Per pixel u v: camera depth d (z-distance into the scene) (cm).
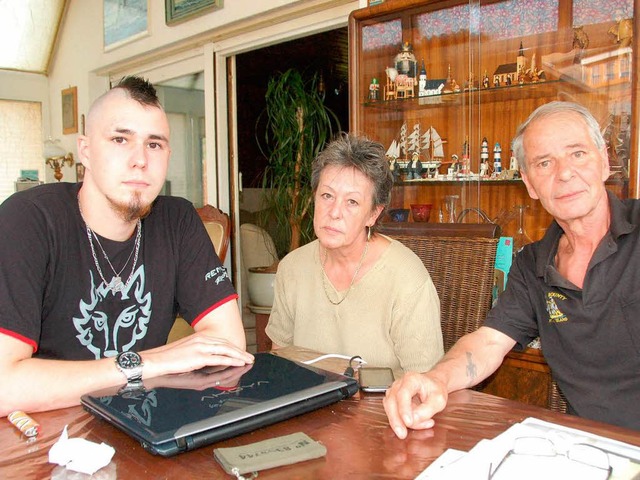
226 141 371
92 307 125
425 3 228
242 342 129
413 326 135
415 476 61
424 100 250
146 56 407
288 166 402
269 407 76
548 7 214
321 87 444
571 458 64
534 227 223
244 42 338
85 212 125
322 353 118
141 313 131
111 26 430
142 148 115
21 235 111
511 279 137
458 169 242
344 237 136
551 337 131
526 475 60
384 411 81
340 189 136
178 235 137
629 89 187
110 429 76
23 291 105
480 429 75
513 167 226
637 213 123
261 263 414
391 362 141
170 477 62
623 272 118
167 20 367
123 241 128
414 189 255
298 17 306
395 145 257
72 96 499
